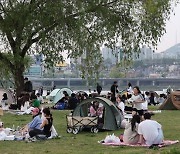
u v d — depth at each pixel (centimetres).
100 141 1658
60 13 2939
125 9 3238
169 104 3312
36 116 1777
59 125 2245
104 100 2072
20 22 2962
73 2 2975
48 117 1756
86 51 3256
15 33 3053
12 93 3747
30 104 3005
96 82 3625
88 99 2112
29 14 2941
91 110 2092
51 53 3139
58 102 3431
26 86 3353
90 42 3158
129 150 1441
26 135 1742
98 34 3180
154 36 3266
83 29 3072
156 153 1354
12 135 1766
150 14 3219
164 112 3053
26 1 3005
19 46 3131
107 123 2030
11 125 2206
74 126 1933
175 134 1850
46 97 5041
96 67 3444
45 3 2956
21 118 2581
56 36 3108
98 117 1991
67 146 1563
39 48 3172
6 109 3127
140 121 1633
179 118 2598
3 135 1739
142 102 1983
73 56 3166
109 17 3159
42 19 2936
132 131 1579
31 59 3791
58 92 4231
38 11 2941
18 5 2973
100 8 3088
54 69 3350
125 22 3247
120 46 3328
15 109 3122
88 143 1634
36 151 1458
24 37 3048
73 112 2119
